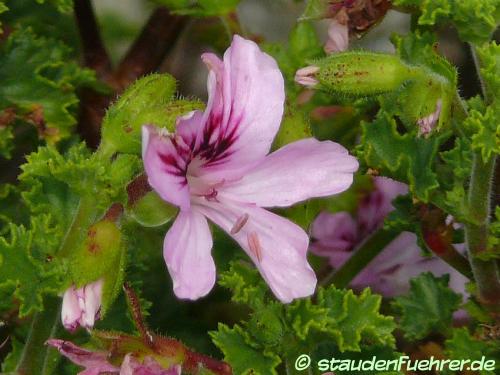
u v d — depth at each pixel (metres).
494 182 0.17
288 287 0.13
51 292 0.15
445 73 0.15
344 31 0.17
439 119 0.15
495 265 0.16
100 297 0.13
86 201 0.15
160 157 0.13
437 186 0.16
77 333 0.16
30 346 0.15
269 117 0.13
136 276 0.17
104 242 0.13
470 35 0.16
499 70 0.15
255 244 0.13
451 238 0.17
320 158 0.14
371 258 0.18
